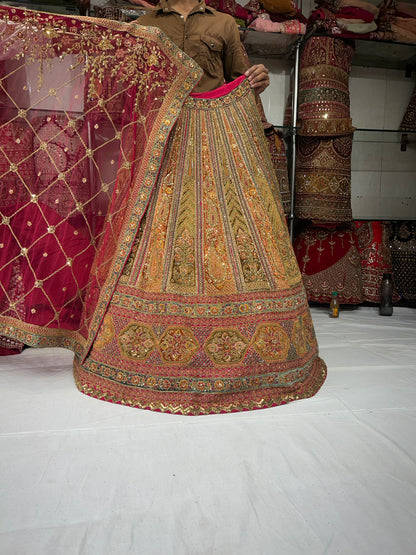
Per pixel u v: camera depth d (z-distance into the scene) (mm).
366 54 3830
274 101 3846
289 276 1926
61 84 1919
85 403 1708
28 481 1199
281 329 1809
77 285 1997
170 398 1690
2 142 1912
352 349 2562
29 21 1861
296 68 3488
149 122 1911
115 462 1306
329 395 1854
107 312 1818
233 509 1104
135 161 1936
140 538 992
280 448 1410
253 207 1948
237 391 1729
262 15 3260
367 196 4133
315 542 991
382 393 1887
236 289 1810
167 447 1400
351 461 1342
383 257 3750
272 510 1103
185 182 1915
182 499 1139
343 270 3600
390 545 986
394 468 1309
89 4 2777
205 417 1625
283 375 1787
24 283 1967
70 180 1959
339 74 3432
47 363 2172
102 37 1906
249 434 1499
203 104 2010
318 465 1315
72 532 1006
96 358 1811
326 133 3396
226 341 1750
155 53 1910
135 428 1521
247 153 2020
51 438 1436
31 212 1949
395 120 4125
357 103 4074
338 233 3705
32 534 996
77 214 1977
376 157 4082
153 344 1739
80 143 1952
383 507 1124
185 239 1850
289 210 3588
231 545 977
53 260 1966
